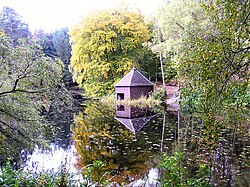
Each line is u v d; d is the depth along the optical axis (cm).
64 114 1339
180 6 1343
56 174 343
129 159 579
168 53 1502
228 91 246
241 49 227
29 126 530
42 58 519
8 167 312
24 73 501
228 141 636
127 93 1862
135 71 1955
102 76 2281
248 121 696
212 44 223
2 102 499
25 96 525
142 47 2362
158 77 2591
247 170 452
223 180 407
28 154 589
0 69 477
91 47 2230
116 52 2348
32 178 297
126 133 877
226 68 228
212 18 249
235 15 218
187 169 446
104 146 709
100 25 2239
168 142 713
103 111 1517
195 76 243
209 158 528
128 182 438
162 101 1748
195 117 1023
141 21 2422
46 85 529
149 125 1007
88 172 308
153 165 530
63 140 791
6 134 514
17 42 518
